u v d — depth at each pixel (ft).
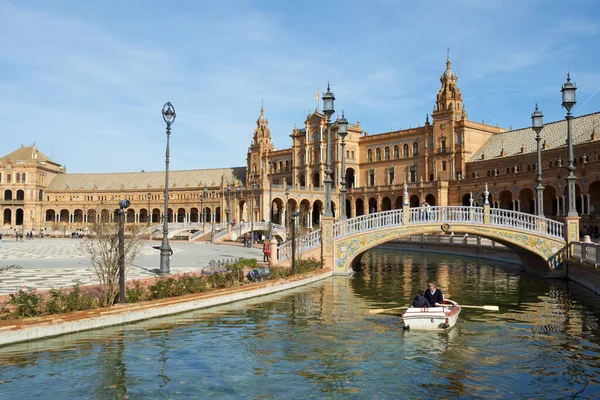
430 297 69.82
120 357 49.96
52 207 528.22
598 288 92.02
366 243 116.98
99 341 55.21
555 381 44.93
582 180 246.47
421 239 225.35
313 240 120.06
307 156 424.46
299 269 104.73
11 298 59.57
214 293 77.10
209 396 40.68
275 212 408.87
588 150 260.01
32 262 119.65
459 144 351.25
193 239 279.49
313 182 426.10
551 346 56.03
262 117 495.41
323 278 110.22
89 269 101.71
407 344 56.24
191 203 499.10
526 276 122.21
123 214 65.72
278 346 54.90
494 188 306.35
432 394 41.75
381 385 43.68
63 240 301.63
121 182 538.47
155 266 110.73
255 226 288.92
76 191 533.96
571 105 108.68
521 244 114.62
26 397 39.65
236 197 393.91
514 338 59.41
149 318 66.49
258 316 69.67
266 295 87.51
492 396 41.45
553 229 115.03
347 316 70.49
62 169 582.35
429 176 371.56
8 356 49.32
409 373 46.73
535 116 121.29
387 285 104.01
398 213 118.21
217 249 191.01
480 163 337.93
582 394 41.93
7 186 519.60
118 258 65.67
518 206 288.10
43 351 51.11
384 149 405.59
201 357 50.62
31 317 55.93
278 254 114.62
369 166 415.85
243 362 49.34
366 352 53.11
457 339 58.65
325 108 112.27
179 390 41.81
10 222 524.52
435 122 365.61
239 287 82.84
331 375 45.96
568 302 84.64
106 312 61.72
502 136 350.23
